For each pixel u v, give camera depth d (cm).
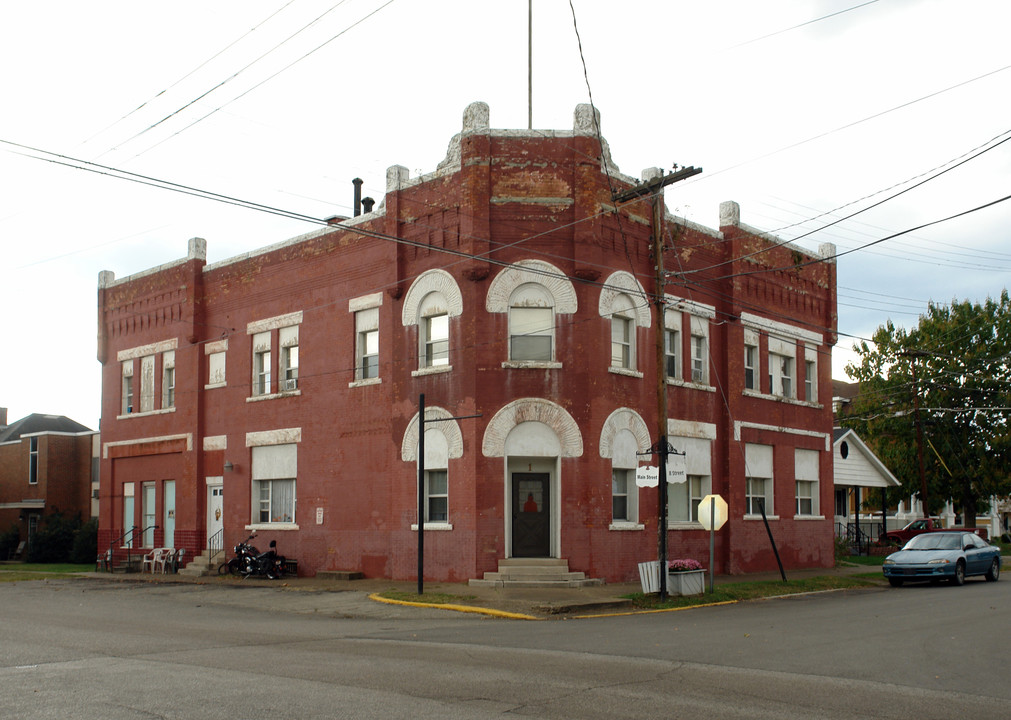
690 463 2881
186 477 3381
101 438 3825
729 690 1032
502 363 2483
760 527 3148
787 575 3011
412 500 2627
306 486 2980
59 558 4866
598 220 2542
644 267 2708
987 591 2478
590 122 2548
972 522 5175
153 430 3572
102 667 1165
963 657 1289
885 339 5303
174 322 3531
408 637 1507
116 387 3797
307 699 952
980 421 5022
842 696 1008
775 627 1648
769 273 3284
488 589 2306
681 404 2850
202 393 3391
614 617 1884
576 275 2508
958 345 5072
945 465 4928
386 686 1028
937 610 1950
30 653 1297
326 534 2892
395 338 2725
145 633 1562
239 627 1677
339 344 2923
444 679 1077
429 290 2641
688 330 2920
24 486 5419
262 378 3219
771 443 3241
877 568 3509
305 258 3077
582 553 2438
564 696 983
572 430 2469
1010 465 4950
